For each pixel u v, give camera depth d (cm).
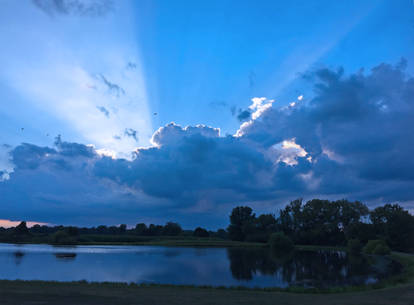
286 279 3925
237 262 6303
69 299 1709
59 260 6009
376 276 4144
